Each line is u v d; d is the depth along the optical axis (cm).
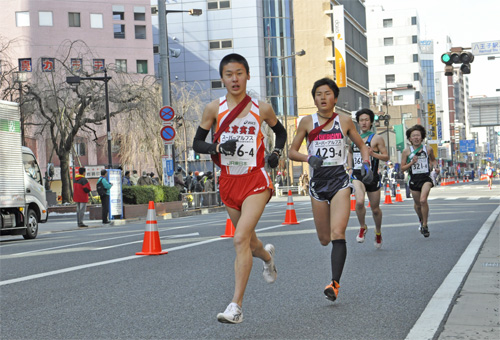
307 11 7912
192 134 4453
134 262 1011
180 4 7681
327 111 672
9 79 3638
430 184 1233
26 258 1173
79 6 6888
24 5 6669
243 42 7462
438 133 14875
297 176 7262
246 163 560
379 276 789
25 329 556
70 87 3606
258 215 550
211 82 7600
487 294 637
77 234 1905
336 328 521
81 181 2327
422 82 15450
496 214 1877
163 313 606
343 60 7712
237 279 525
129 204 2767
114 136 3806
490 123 7375
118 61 7062
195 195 3359
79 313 620
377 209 1059
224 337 503
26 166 1873
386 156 1043
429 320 530
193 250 1154
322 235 685
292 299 656
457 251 1027
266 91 7406
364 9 9631
